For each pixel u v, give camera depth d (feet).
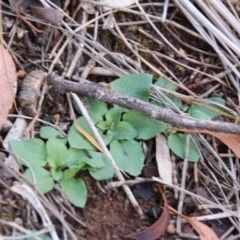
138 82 2.49
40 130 2.38
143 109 2.42
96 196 2.36
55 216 2.26
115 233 2.32
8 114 2.38
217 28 2.65
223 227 2.40
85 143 2.38
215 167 2.48
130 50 2.59
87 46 2.55
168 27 2.66
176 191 2.41
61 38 2.54
